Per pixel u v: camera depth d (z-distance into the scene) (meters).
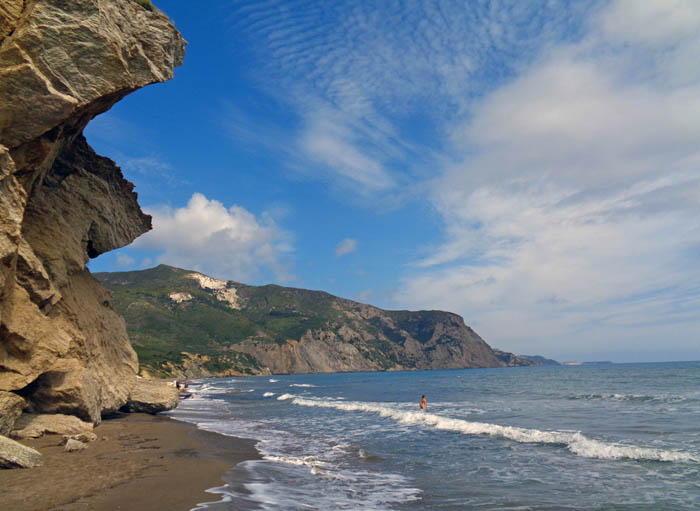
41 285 18.84
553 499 12.58
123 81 18.53
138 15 20.89
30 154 17.48
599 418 32.88
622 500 12.48
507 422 31.41
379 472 16.00
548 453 19.47
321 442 22.75
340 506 11.46
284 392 83.06
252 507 10.59
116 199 29.45
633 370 183.50
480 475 15.58
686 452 19.33
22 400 16.30
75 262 23.44
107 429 22.11
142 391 31.58
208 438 22.09
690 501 12.32
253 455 18.25
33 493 10.54
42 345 18.20
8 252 15.45
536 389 74.12
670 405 42.19
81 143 25.70
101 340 26.72
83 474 12.61
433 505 11.88
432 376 185.12
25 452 13.25
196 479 12.98
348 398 63.91
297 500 11.69
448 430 26.92
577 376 132.50
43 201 22.59
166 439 20.53
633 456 18.39
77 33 17.14
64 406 18.84
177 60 23.62
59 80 16.89
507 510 11.52
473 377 152.75
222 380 172.25
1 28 16.11
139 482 12.11
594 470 16.25
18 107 16.06
